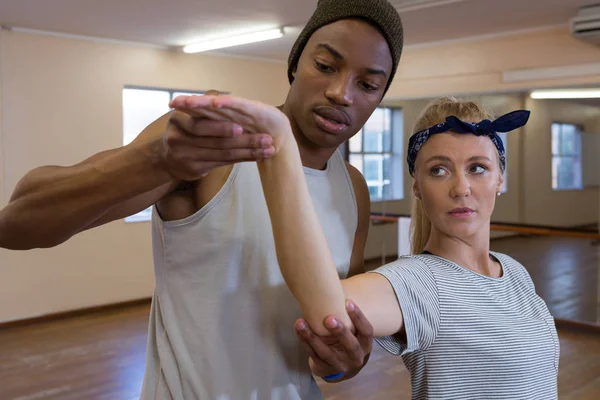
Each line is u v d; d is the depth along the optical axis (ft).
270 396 3.32
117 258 17.80
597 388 11.62
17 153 15.69
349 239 3.69
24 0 12.91
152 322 3.58
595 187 15.26
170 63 18.81
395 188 19.08
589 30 13.89
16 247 2.72
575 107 15.67
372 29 2.95
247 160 2.30
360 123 3.17
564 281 16.01
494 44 17.34
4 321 15.67
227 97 2.17
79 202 2.44
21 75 15.66
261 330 3.27
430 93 18.88
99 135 17.24
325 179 3.56
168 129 2.22
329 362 2.76
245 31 16.24
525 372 3.38
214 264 3.16
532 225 16.46
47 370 12.45
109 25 15.40
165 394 3.29
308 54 3.06
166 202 3.18
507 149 16.57
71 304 16.89
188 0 12.95
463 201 3.44
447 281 3.37
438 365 3.26
